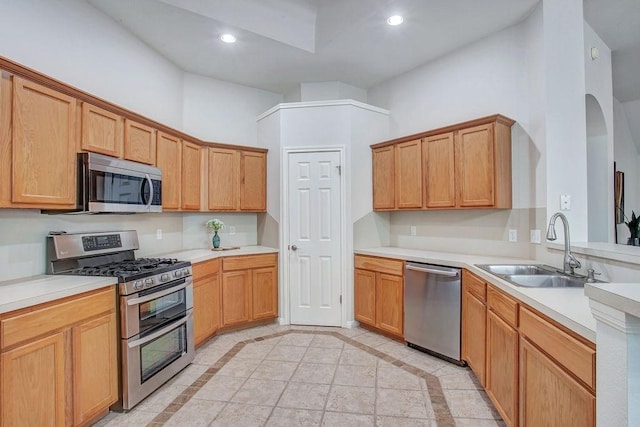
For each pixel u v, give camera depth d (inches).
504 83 121.3
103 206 89.7
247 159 157.0
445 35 126.5
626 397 36.1
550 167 106.1
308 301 150.9
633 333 35.9
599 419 40.9
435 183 128.0
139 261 108.1
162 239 138.2
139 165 104.3
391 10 112.0
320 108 150.4
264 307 149.3
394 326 130.6
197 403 88.6
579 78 108.9
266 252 149.8
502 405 76.8
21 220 83.0
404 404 87.8
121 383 84.7
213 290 132.6
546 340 56.8
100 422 80.3
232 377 102.7
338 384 98.3
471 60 131.6
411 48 135.9
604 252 78.2
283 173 152.9
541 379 58.4
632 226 158.7
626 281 71.9
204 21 116.5
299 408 86.2
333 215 148.9
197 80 159.6
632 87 176.6
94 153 89.3
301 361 113.8
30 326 63.4
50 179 78.7
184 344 107.5
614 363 37.9
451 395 92.1
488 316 86.7
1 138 68.2
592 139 141.6
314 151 150.5
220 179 149.7
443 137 125.3
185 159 134.6
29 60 87.8
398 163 141.5
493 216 123.7
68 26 98.7
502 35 122.3
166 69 143.3
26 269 83.9
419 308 120.3
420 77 150.9
